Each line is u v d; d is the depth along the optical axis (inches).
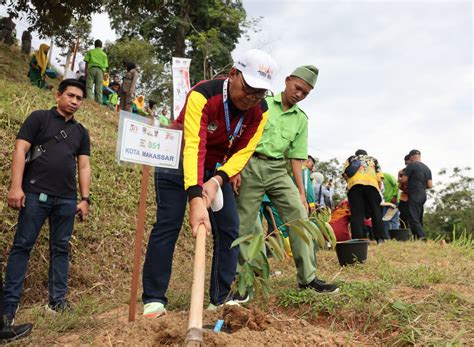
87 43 868.0
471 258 234.4
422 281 152.3
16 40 634.8
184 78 219.6
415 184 348.8
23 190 137.0
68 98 142.9
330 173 1034.1
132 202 250.8
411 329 107.7
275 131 147.9
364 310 120.5
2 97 281.3
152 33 844.6
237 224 128.4
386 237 336.2
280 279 171.5
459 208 970.7
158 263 118.3
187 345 72.4
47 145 139.6
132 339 94.3
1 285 115.2
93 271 186.5
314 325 122.2
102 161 267.3
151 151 114.3
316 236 111.8
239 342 90.0
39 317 131.5
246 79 103.3
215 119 112.3
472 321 112.3
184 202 120.3
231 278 129.0
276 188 147.6
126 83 494.6
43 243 178.9
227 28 863.1
